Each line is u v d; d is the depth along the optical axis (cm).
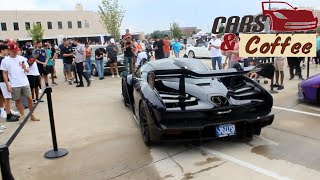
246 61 930
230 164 383
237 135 420
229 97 425
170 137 407
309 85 630
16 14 5856
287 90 816
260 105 431
